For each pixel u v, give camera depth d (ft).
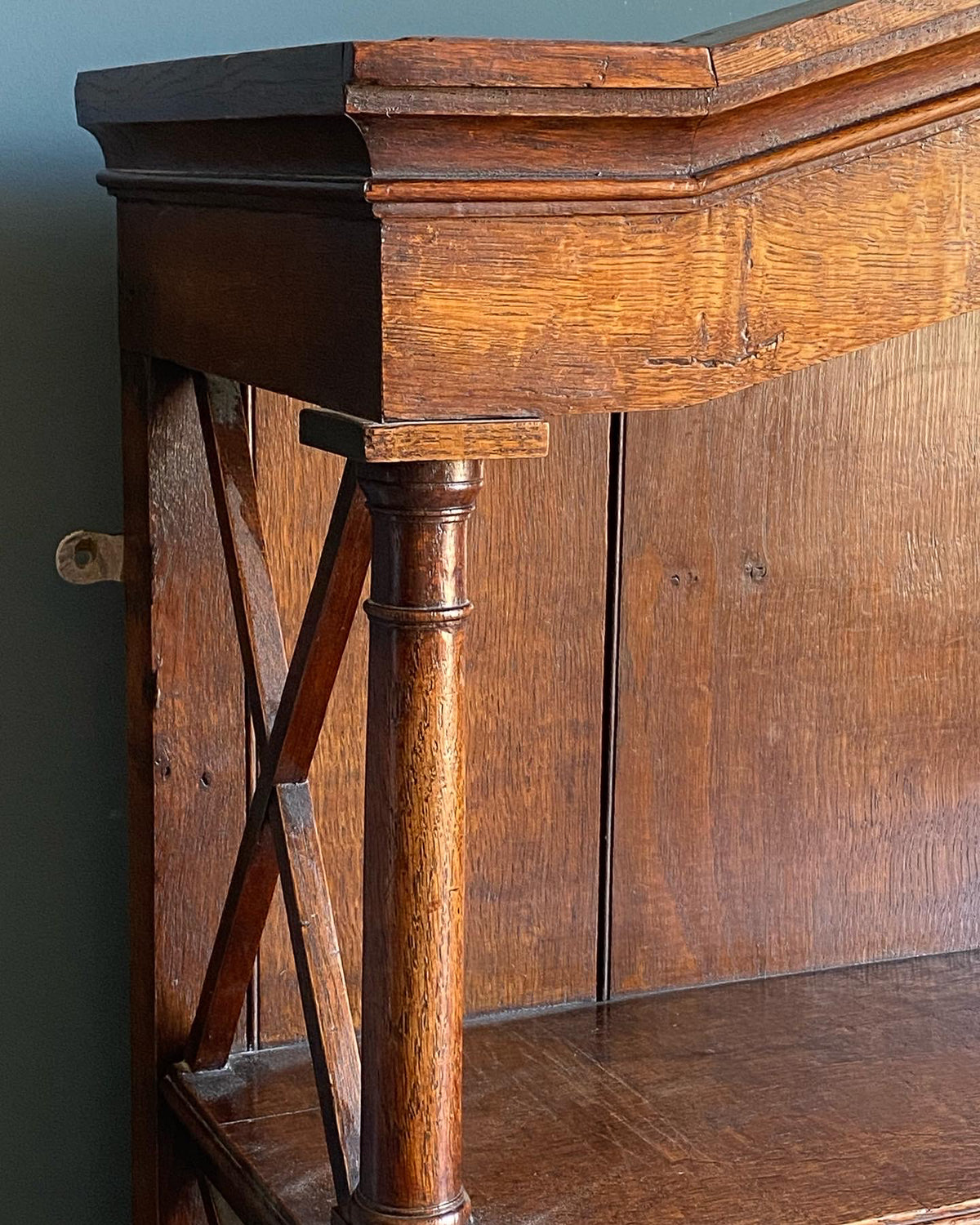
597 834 4.44
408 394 2.56
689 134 2.57
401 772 2.79
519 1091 3.92
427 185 2.49
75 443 4.09
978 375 4.66
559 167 2.55
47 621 4.14
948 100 2.74
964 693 4.80
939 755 4.79
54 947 4.26
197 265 3.31
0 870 4.19
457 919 2.87
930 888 4.84
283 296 2.88
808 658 4.60
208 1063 4.01
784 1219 3.32
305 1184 3.44
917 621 4.71
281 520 4.04
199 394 3.77
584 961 4.48
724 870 4.59
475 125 2.46
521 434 2.62
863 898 4.76
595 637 4.36
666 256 2.66
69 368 4.06
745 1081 3.98
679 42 2.82
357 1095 3.20
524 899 4.39
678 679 4.46
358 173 2.52
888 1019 4.38
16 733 4.16
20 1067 4.27
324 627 3.22
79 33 3.96
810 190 2.72
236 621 3.66
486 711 4.28
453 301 2.56
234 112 2.81
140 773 4.07
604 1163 3.56
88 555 4.14
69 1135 4.33
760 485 4.47
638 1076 4.01
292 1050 4.17
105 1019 4.33
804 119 2.66
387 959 2.85
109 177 3.71
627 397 2.68
